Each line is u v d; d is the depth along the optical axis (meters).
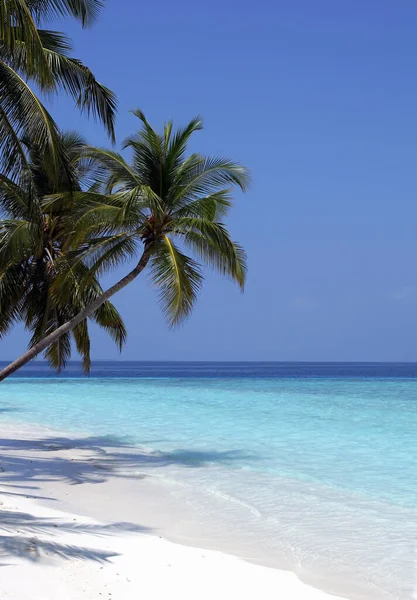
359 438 19.80
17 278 18.38
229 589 6.90
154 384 61.09
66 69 13.75
